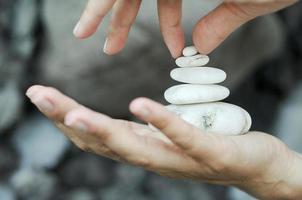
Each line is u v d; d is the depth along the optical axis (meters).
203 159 0.46
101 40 1.10
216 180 0.51
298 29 1.45
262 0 0.47
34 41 1.18
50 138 1.23
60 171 1.21
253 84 1.39
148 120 0.41
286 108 1.41
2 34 1.19
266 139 0.53
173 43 0.55
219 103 0.54
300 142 1.35
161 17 0.54
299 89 1.45
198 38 0.53
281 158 0.52
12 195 1.17
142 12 1.08
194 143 0.44
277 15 1.42
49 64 1.16
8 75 1.19
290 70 1.45
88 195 1.18
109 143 0.44
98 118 0.42
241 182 0.52
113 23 0.54
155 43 1.09
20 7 1.20
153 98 1.17
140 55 1.10
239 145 0.49
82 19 0.51
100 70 1.12
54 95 0.43
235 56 1.17
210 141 0.46
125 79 1.13
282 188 0.53
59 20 1.14
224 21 0.51
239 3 0.49
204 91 0.53
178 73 0.55
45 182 1.18
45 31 1.17
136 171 1.22
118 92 1.15
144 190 1.21
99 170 1.21
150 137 0.47
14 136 1.23
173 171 0.48
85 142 0.48
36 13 1.18
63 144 1.22
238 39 1.15
